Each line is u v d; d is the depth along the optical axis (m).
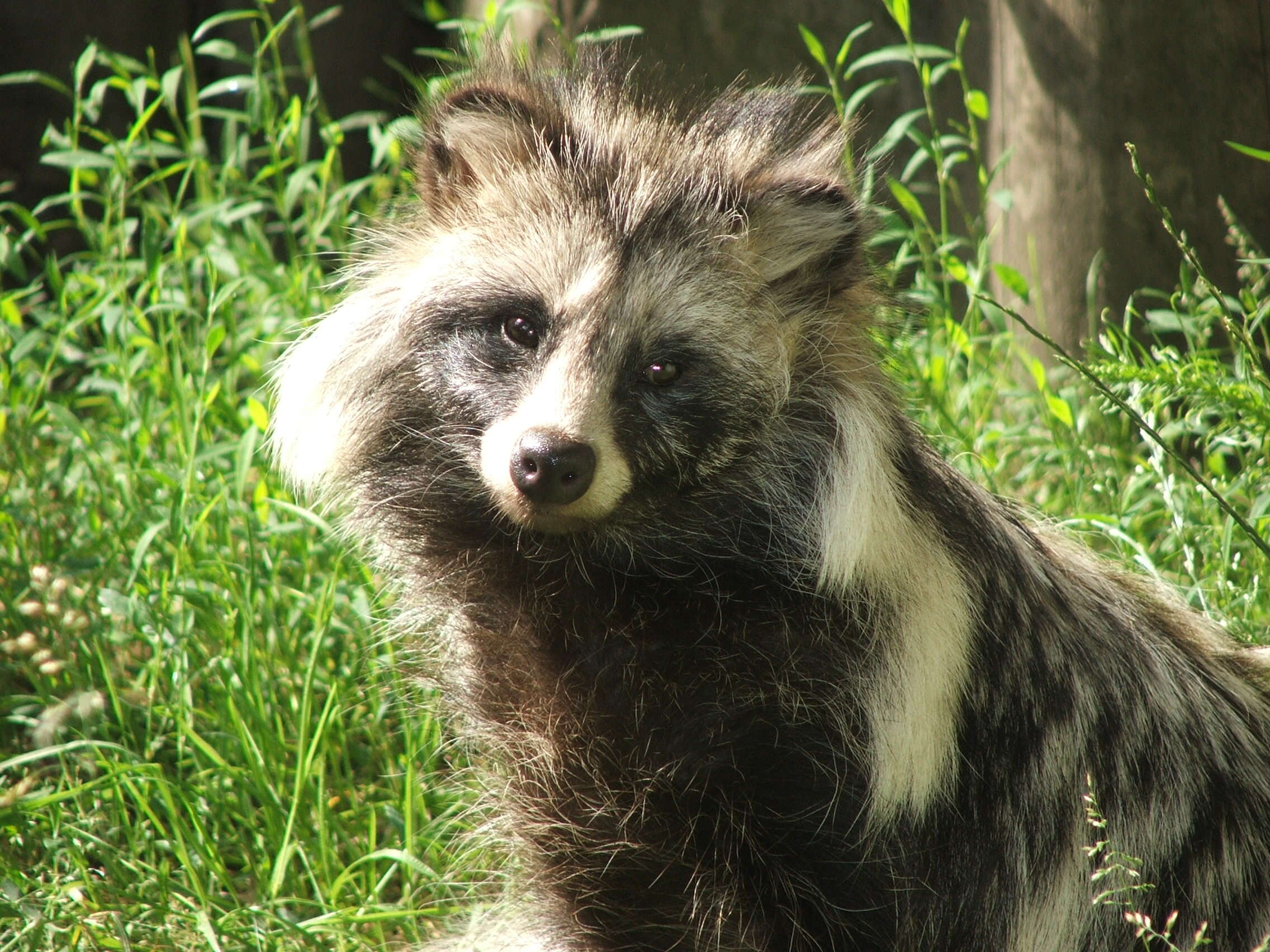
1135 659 8.20
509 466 7.38
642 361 7.63
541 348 7.74
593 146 8.19
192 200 15.98
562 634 8.02
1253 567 10.60
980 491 8.35
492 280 7.86
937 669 7.40
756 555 7.91
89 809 9.22
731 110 8.66
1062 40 13.59
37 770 9.30
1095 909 7.84
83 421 12.40
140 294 12.12
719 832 7.72
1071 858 7.87
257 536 10.41
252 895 8.97
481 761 8.83
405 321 8.16
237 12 13.52
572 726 8.00
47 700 9.45
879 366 8.12
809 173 8.32
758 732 7.65
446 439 8.06
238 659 9.73
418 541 8.38
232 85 13.46
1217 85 13.37
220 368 13.34
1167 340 13.61
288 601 10.38
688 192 7.91
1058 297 13.94
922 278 13.00
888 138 12.31
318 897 8.63
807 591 7.67
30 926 7.72
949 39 14.51
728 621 7.77
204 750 8.84
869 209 8.66
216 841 8.93
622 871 8.03
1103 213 13.64
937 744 7.41
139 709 9.71
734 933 7.84
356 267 8.76
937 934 7.80
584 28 14.45
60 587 9.98
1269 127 13.46
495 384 7.83
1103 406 11.21
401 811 9.38
